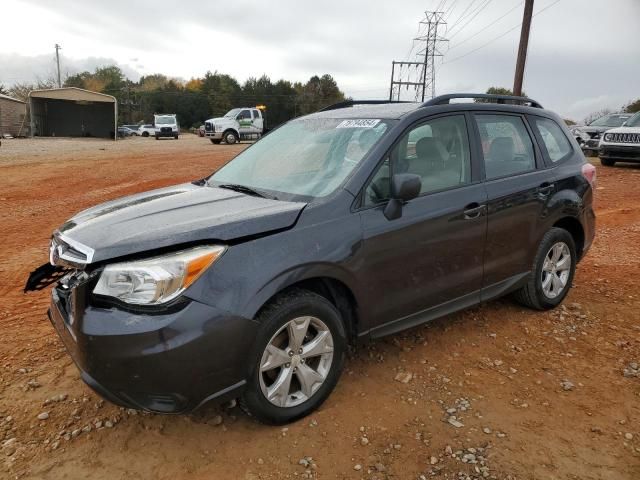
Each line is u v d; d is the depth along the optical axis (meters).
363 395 3.32
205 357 2.59
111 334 2.50
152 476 2.65
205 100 94.44
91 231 2.90
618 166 16.69
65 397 3.28
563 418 3.12
